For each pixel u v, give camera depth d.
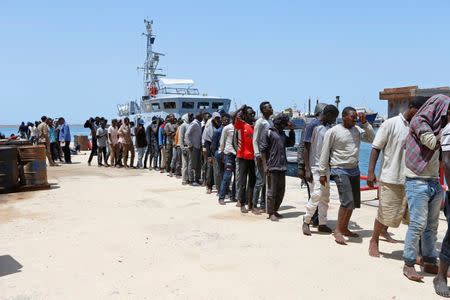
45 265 4.87
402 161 4.77
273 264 4.85
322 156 5.66
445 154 3.84
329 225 6.71
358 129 5.66
